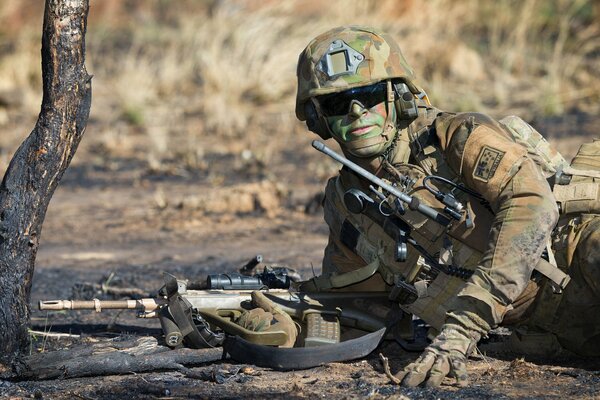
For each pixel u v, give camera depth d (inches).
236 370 599.2
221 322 618.2
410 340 634.8
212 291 634.8
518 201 557.0
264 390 560.1
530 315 603.8
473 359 621.6
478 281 557.0
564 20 2185.0
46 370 581.3
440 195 573.6
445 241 584.1
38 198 600.4
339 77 584.7
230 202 1217.4
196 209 1221.1
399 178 594.2
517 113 1722.4
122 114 1854.1
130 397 554.9
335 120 595.5
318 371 597.6
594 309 586.9
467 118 581.9
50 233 1142.3
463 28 2309.3
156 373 600.4
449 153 581.9
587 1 2309.3
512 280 553.0
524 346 624.4
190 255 1005.8
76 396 556.4
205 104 1863.9
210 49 2074.3
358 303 632.4
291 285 659.4
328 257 661.9
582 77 1909.4
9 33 2480.3
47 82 594.2
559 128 1600.6
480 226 578.6
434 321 589.6
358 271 613.9
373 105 589.6
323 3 2294.5
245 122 1769.2
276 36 2090.3
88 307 626.2
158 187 1379.2
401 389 549.6
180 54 2186.3
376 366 605.9
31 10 2628.0
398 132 601.6
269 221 1161.4
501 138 573.6
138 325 742.5
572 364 611.2
